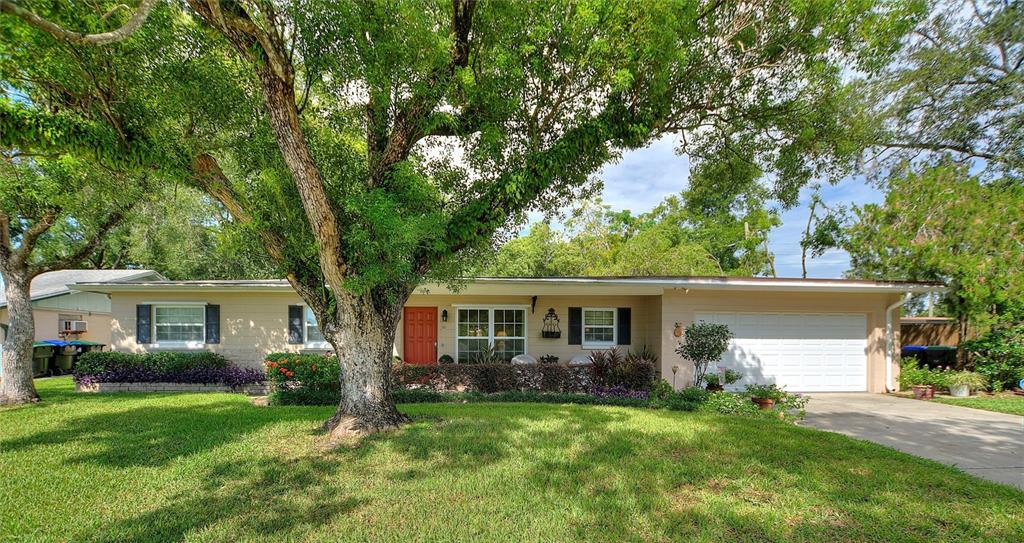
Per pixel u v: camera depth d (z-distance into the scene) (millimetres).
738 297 12219
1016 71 12969
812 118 7574
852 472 5281
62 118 5199
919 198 12789
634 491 4621
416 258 6547
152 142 5789
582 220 24516
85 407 9195
